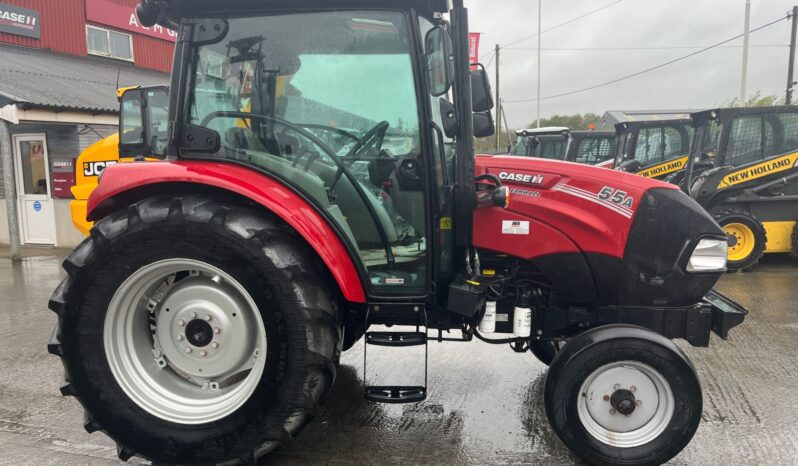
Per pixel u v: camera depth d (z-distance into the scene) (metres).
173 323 2.72
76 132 9.27
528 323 3.11
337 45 2.67
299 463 2.78
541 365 4.07
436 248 2.81
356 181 2.77
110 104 9.42
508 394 3.59
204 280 2.68
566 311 3.14
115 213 2.63
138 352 2.73
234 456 2.57
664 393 2.69
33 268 7.80
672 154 9.73
